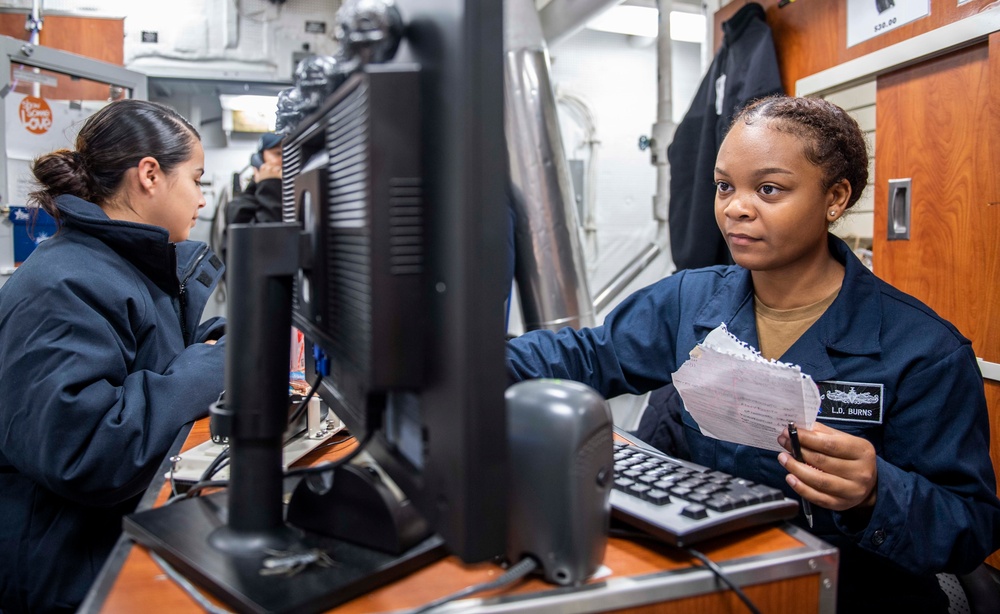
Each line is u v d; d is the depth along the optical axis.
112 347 1.10
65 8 3.64
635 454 0.83
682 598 0.60
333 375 0.72
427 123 0.49
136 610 0.55
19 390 1.04
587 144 4.27
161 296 1.33
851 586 0.97
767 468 0.99
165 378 1.13
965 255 1.73
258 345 0.61
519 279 2.63
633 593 0.58
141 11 3.75
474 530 0.45
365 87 0.49
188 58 3.82
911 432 0.93
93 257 1.19
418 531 0.62
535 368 1.10
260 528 0.63
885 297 1.00
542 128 2.57
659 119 3.20
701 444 1.09
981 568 1.12
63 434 1.01
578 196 4.26
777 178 0.92
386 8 0.53
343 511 0.63
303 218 0.69
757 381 0.79
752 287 1.10
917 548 0.83
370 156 0.48
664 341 1.20
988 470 0.92
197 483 0.81
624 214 4.36
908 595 0.96
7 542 1.09
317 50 3.99
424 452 0.51
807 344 1.00
